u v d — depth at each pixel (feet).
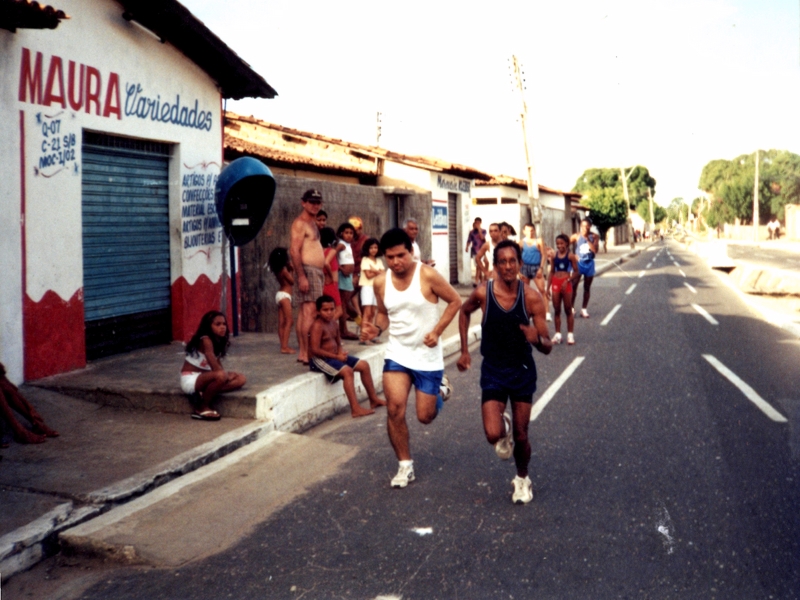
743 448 20.65
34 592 13.93
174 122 33.19
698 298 65.21
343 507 17.35
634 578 13.24
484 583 13.26
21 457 19.79
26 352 25.36
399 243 17.21
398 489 18.34
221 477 19.27
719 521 15.64
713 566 13.62
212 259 36.14
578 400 26.84
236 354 31.45
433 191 71.77
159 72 32.12
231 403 23.68
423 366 18.10
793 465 19.12
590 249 50.78
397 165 71.00
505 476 19.01
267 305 40.60
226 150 48.60
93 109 28.30
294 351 31.86
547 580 13.28
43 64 25.91
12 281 24.68
